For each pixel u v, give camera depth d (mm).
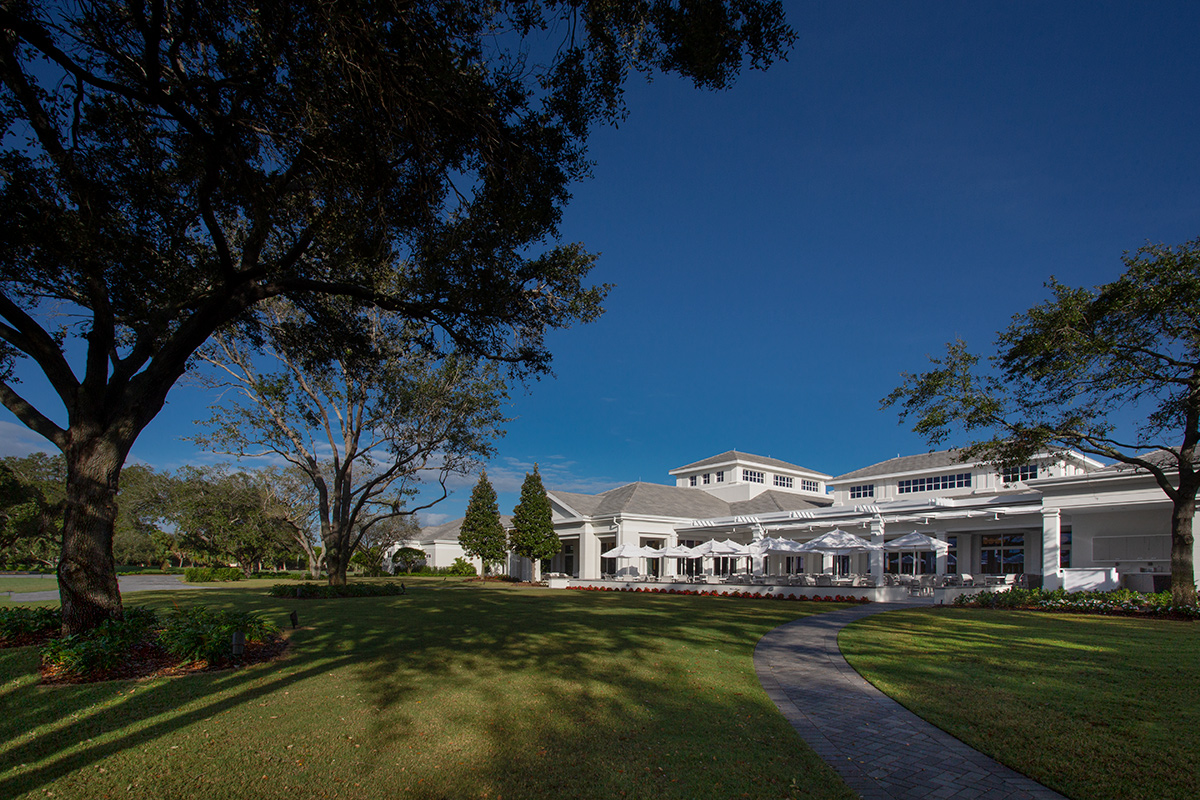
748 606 19906
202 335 10430
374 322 18672
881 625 14438
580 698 7281
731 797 4715
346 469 24844
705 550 30688
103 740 5805
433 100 7660
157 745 5680
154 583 36000
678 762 5367
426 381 22953
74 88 8578
